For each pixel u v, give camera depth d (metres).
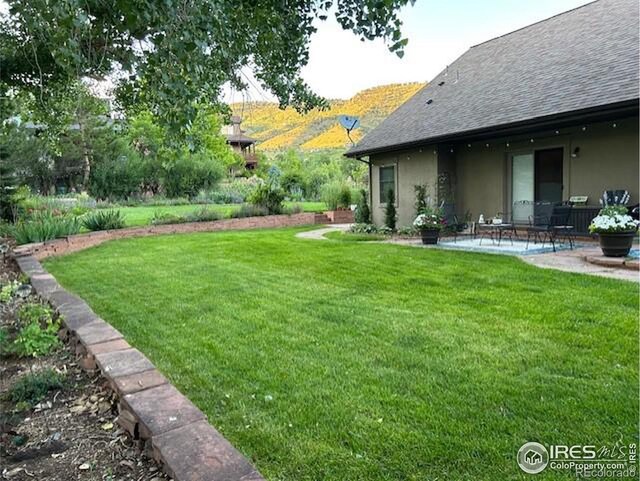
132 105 4.18
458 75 13.39
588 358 3.10
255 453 2.13
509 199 10.27
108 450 2.05
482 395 2.62
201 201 25.20
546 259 6.94
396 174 12.82
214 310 4.61
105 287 5.80
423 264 6.89
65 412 2.42
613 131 8.07
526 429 2.26
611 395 2.56
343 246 9.35
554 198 9.37
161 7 1.92
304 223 17.09
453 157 11.39
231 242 10.41
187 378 2.99
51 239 9.22
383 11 2.65
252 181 29.73
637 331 3.57
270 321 4.18
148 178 26.62
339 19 2.94
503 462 2.01
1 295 4.62
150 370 2.58
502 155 10.26
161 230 12.77
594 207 8.38
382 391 2.71
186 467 1.67
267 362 3.21
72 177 25.73
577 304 4.37
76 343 3.29
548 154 9.42
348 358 3.24
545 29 12.12
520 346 3.36
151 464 1.91
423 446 2.14
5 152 12.34
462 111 10.81
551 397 2.57
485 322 3.97
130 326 4.14
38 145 21.31
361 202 14.03
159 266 7.32
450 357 3.20
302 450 2.14
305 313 4.41
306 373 3.00
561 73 9.38
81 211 14.10
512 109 9.19
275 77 3.65
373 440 2.20
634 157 7.78
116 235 11.47
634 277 5.45
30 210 11.76
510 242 9.12
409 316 4.22
